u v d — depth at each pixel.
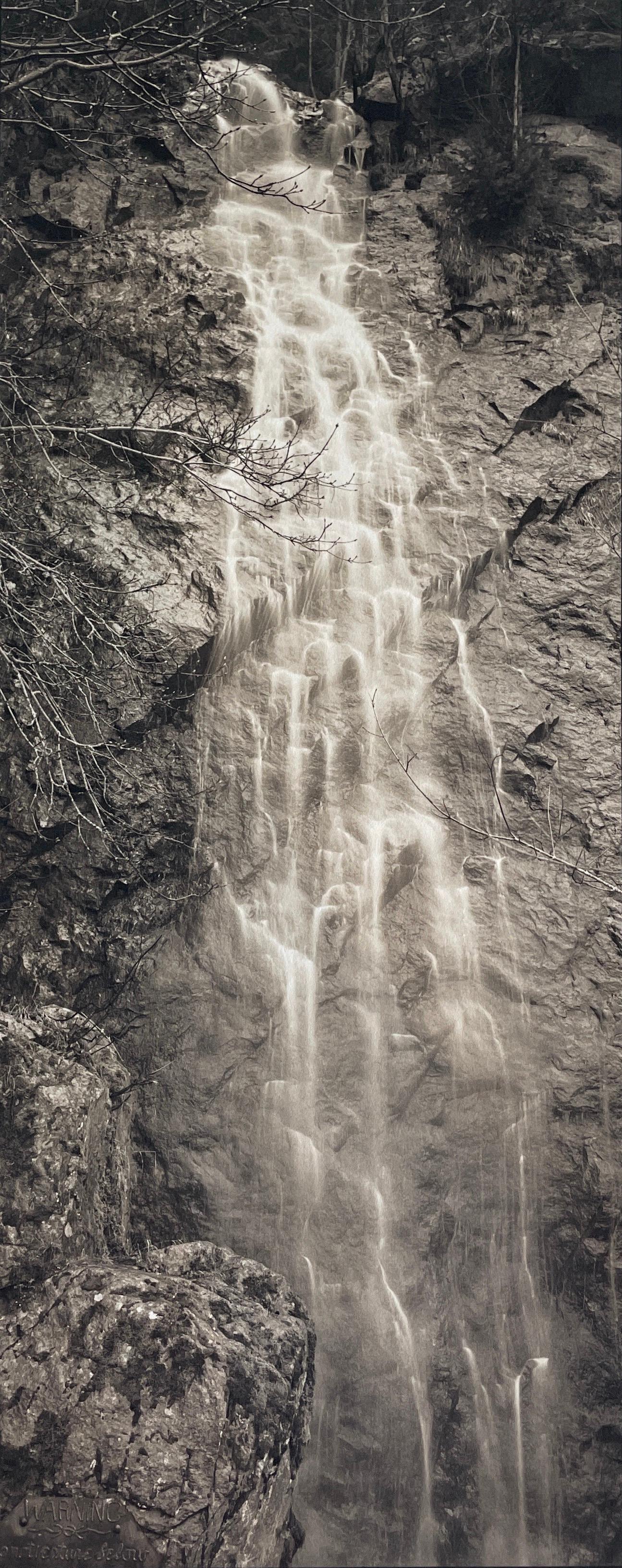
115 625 6.12
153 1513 3.93
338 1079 5.91
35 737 6.12
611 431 7.76
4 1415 4.17
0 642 5.75
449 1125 5.93
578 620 7.21
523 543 7.48
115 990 5.96
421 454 7.67
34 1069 5.17
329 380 7.88
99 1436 4.07
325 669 6.80
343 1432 5.36
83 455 7.07
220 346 7.79
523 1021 6.10
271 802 6.39
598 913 6.33
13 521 6.32
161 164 9.30
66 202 8.69
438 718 6.82
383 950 6.18
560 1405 5.50
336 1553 5.18
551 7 9.99
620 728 6.86
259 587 6.73
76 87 8.90
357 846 6.35
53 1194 4.79
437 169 9.61
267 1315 4.73
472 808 6.61
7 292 7.95
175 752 6.37
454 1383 5.48
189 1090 5.79
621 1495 5.39
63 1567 3.88
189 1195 5.63
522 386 7.95
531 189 8.75
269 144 9.91
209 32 6.77
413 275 8.55
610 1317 5.62
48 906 6.07
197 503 6.98
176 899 6.12
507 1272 5.71
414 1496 5.33
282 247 8.80
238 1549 4.12
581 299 8.45
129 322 7.79
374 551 7.21
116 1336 4.29
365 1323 5.50
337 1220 5.66
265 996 5.98
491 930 6.30
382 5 10.01
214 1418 4.09
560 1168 5.84
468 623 7.24
